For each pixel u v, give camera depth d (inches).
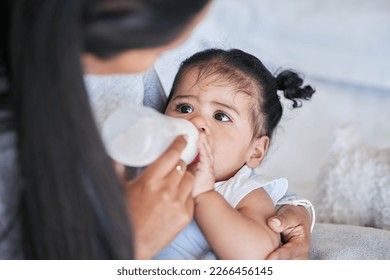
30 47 23.7
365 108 70.5
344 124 61.2
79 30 24.0
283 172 64.2
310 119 69.0
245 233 37.6
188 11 25.7
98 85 39.2
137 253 31.6
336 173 54.9
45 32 23.5
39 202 26.4
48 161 25.4
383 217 51.1
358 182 53.4
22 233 28.8
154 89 46.2
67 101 24.5
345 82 71.7
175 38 26.2
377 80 71.0
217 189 42.1
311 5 70.4
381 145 66.4
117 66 27.0
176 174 32.7
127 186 32.6
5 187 28.5
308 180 63.1
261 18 70.8
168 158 32.4
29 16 23.5
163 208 31.3
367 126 69.1
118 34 24.6
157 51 26.6
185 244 39.7
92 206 27.0
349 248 43.1
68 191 26.0
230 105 43.6
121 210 27.4
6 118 27.1
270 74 48.0
